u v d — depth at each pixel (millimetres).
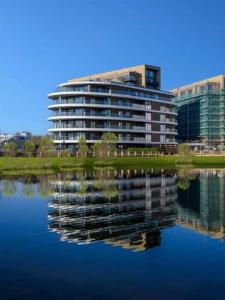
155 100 145125
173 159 110312
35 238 25453
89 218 32188
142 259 20938
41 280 18062
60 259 20969
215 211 35469
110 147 103500
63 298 16156
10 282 17844
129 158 107000
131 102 137250
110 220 31312
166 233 26734
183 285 17438
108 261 20609
